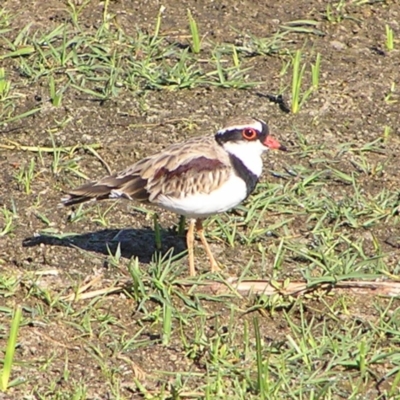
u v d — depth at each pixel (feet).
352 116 56.34
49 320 41.96
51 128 54.95
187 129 54.85
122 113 56.13
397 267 45.16
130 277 44.42
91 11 64.64
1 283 43.65
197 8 65.31
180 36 62.34
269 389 37.63
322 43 62.34
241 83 58.23
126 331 41.63
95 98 57.16
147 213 49.06
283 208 49.16
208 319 42.32
